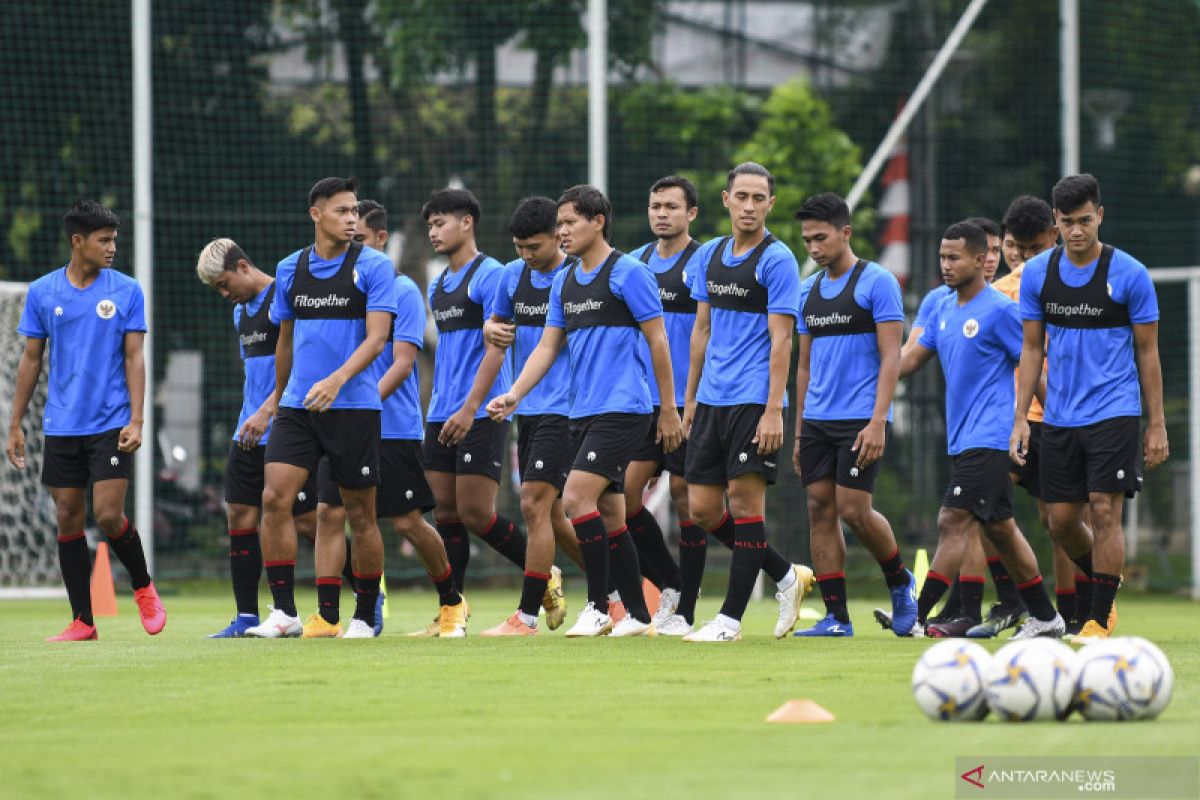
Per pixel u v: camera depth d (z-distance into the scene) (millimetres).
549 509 32562
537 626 35219
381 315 31250
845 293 31922
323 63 65688
